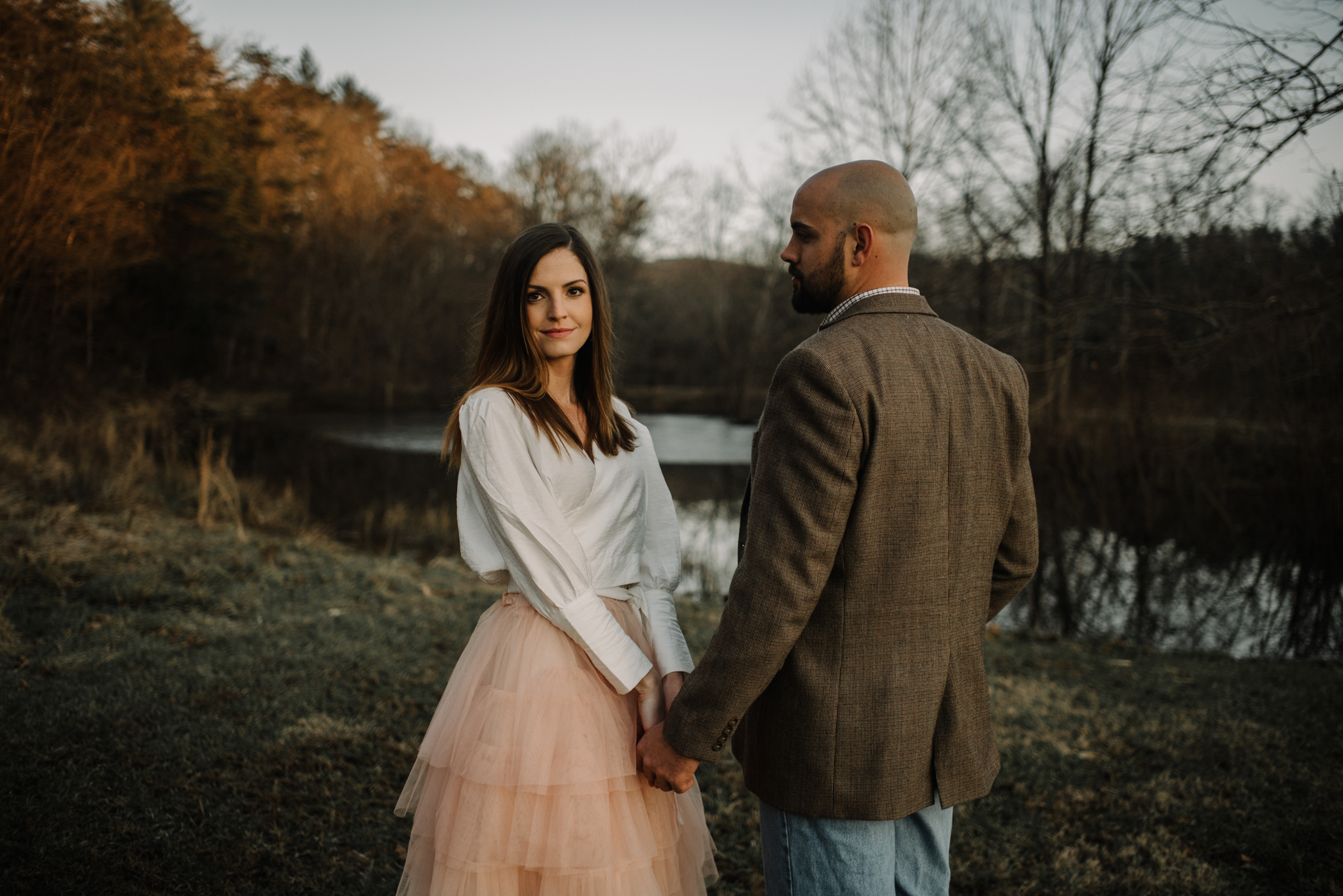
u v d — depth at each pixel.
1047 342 9.91
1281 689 4.31
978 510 1.43
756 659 1.30
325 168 34.47
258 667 3.74
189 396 22.98
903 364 1.35
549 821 1.46
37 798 2.44
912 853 1.49
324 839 2.43
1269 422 9.80
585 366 1.73
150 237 18.73
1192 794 2.96
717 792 2.97
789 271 1.55
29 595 4.32
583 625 1.50
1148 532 10.23
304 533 7.68
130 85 17.08
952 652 1.42
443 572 6.44
